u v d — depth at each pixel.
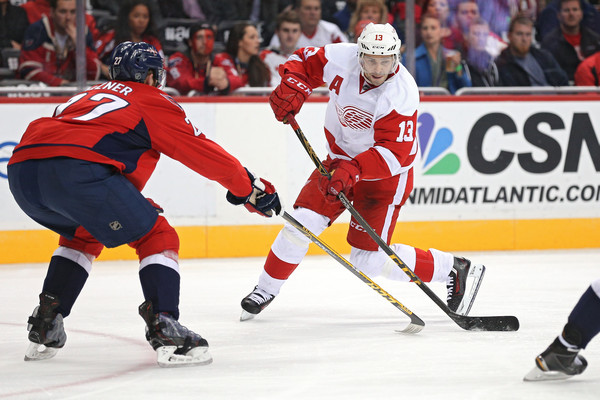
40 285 11.01
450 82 16.19
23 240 13.12
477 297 9.79
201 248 13.59
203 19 16.34
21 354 6.70
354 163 7.23
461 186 14.17
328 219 8.39
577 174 14.54
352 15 16.27
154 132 5.91
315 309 9.05
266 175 13.59
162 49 16.06
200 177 13.48
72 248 6.32
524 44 16.22
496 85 16.33
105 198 5.72
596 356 6.45
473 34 16.09
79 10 13.21
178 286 6.07
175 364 6.05
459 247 14.24
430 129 13.96
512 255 13.78
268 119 13.55
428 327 7.91
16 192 5.91
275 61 15.72
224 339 7.32
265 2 16.67
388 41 7.15
